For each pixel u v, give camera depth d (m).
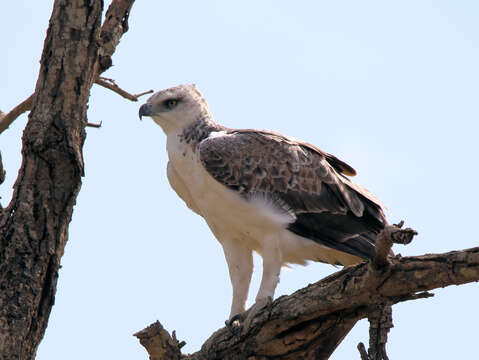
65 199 10.31
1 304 9.79
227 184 13.44
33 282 9.94
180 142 13.99
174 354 10.81
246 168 13.51
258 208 13.34
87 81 10.66
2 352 9.58
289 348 10.95
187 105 14.12
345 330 11.08
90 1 10.75
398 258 9.39
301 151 13.99
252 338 11.06
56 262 10.18
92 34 10.74
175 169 14.18
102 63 13.32
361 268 9.84
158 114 14.14
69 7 10.70
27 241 10.02
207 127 14.13
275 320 10.73
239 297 13.89
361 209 14.00
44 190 10.23
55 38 10.64
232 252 13.98
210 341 11.52
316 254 14.01
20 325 9.74
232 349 11.25
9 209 10.22
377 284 9.52
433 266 9.05
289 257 13.98
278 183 13.59
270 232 13.45
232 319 12.58
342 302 10.00
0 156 10.93
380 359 10.61
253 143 13.72
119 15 13.73
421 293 9.47
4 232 10.10
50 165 10.30
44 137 10.27
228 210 13.60
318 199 13.76
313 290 10.37
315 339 10.87
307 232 13.62
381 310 10.70
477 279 8.84
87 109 10.89
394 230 8.60
